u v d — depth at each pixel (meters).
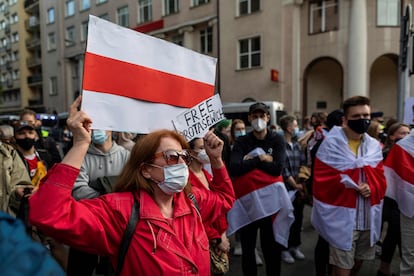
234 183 3.04
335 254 2.62
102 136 2.40
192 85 2.10
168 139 1.51
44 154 3.96
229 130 5.31
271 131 3.17
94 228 1.30
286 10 16.33
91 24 1.64
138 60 1.82
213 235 2.29
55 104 31.88
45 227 1.19
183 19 20.50
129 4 23.73
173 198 1.59
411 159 2.79
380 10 15.02
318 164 2.81
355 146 2.75
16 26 41.88
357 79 14.97
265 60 17.08
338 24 15.39
